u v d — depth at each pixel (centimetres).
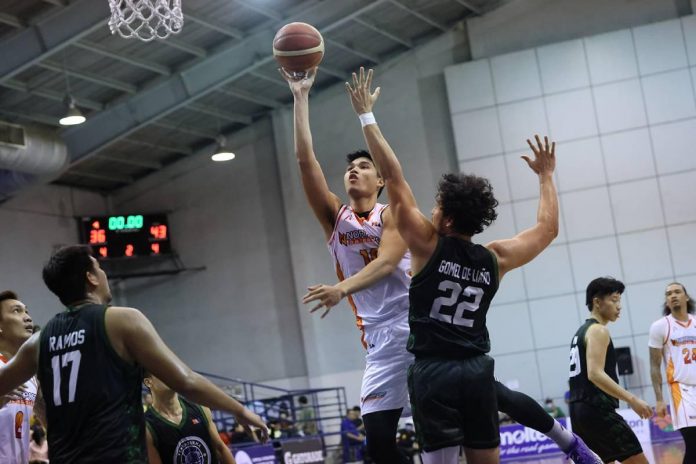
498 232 2131
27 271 2195
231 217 2417
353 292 467
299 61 536
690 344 809
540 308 2108
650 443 1827
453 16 2220
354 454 1888
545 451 1817
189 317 2439
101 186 2475
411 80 2253
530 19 2188
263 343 2366
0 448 564
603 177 2097
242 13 1836
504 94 2159
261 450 1495
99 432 387
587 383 708
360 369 2272
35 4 1555
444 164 2211
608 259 2081
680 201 2055
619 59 2109
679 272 2041
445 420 423
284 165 2345
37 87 1852
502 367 2114
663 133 2077
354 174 531
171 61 1945
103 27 1681
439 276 432
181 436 575
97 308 405
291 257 2334
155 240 2392
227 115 2297
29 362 416
